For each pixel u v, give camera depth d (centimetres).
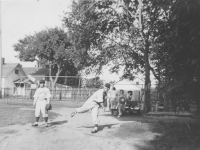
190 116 983
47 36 4462
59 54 4222
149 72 1644
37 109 909
